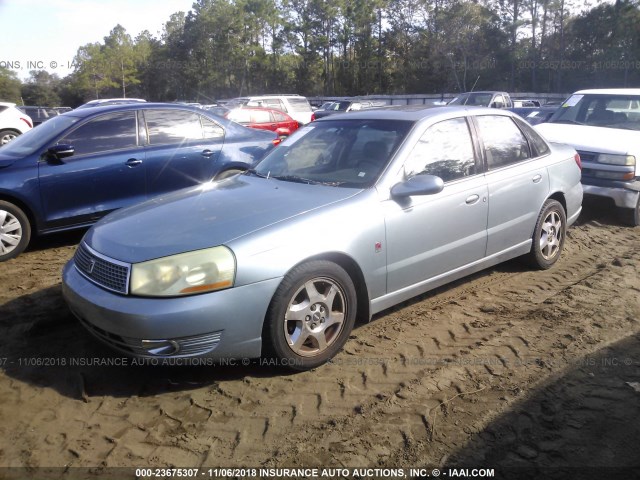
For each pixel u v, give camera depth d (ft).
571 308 15.06
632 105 27.89
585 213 26.66
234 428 10.13
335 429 10.05
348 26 211.82
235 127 24.49
